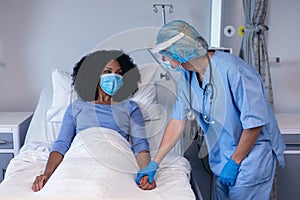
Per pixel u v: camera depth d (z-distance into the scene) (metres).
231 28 2.38
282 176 2.13
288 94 2.56
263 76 2.17
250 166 1.52
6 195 1.32
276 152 1.60
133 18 2.43
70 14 2.41
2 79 2.49
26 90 2.52
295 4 2.44
